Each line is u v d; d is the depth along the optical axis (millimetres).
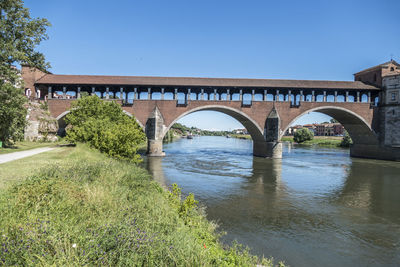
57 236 4828
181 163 35312
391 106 43062
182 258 5090
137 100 40688
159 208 8750
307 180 25531
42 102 38688
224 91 43688
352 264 9562
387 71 45094
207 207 15703
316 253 10281
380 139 44688
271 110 42562
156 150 40750
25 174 11078
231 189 20750
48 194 7125
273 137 42250
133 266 4469
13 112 21625
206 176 26156
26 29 22109
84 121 30562
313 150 66625
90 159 17156
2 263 3836
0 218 5223
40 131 36375
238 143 110250
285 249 10484
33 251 4242
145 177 14172
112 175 11906
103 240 4934
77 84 38906
